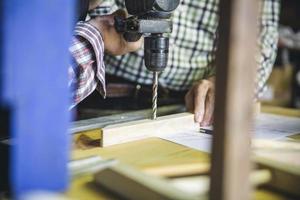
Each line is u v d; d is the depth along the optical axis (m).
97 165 0.53
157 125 0.72
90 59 0.77
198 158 0.57
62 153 0.44
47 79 0.42
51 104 0.42
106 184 0.47
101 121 0.77
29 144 0.42
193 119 0.78
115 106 1.01
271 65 1.09
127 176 0.44
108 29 0.80
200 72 1.18
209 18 1.17
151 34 0.68
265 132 0.74
